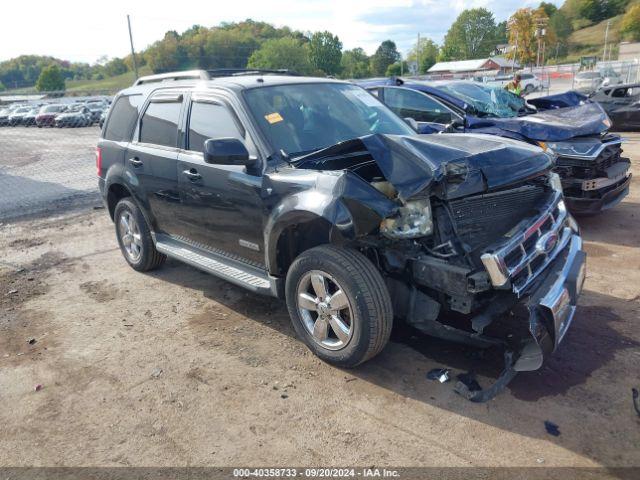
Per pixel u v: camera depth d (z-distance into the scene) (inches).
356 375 144.6
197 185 178.2
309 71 3804.1
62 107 1440.7
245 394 139.3
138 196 210.7
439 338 144.5
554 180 158.7
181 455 118.6
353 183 132.4
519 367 129.3
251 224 161.8
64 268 243.0
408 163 129.8
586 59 2244.1
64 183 473.1
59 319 189.8
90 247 272.8
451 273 126.5
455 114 296.4
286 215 142.9
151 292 209.8
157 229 213.3
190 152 184.4
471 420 124.4
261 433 124.2
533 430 120.1
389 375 143.6
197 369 152.4
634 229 258.4
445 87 320.5
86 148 790.5
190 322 181.8
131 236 229.1
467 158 132.9
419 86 319.3
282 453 117.4
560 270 139.6
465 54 5187.0
